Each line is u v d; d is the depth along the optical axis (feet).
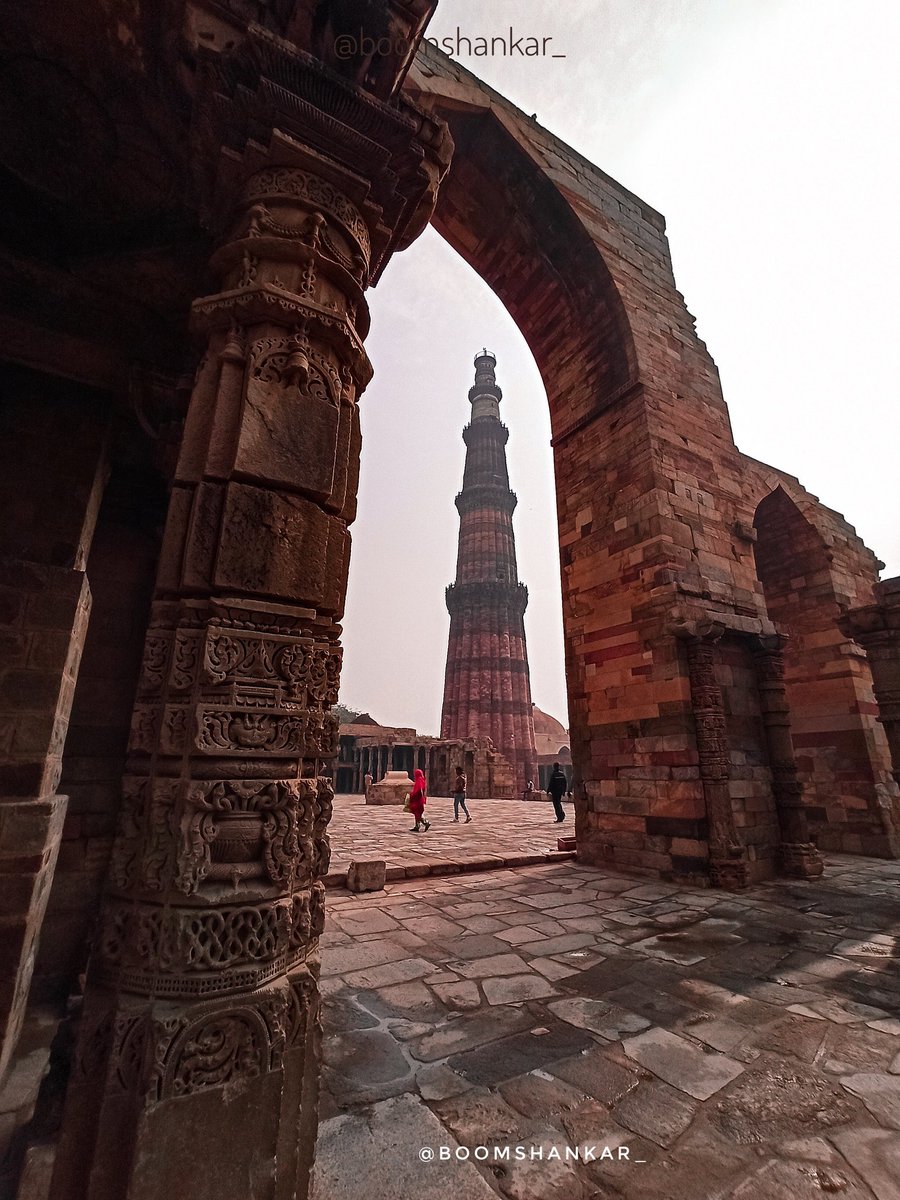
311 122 8.53
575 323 38.91
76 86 8.46
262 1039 6.06
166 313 11.25
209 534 7.13
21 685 8.21
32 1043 7.98
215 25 7.86
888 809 38.06
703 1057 9.85
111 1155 5.24
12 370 10.88
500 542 163.32
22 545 10.08
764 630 30.73
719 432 36.96
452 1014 11.55
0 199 9.93
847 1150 7.36
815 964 14.70
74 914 10.30
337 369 8.75
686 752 26.91
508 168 34.50
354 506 9.00
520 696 143.33
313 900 7.11
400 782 74.49
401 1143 7.41
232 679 6.68
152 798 6.36
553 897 22.62
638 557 31.68
